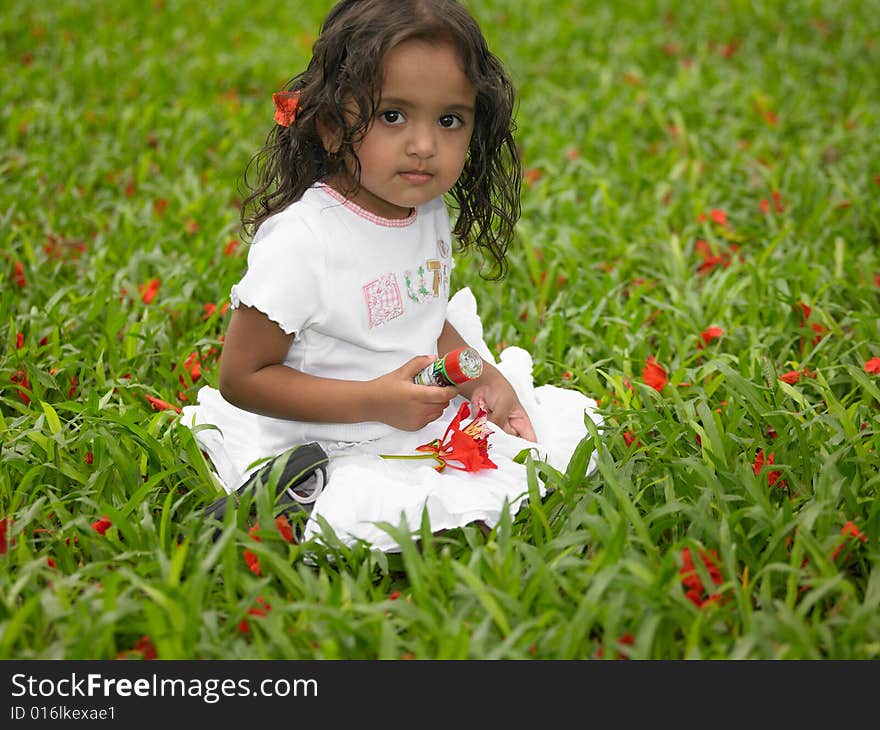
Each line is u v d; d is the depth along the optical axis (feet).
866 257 13.83
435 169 7.95
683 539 7.57
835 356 11.12
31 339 11.50
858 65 23.26
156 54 25.25
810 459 8.93
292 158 8.52
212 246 14.11
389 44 7.55
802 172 16.57
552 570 7.40
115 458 8.76
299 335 8.46
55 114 19.71
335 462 8.66
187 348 11.61
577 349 11.69
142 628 7.00
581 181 17.43
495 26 28.14
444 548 7.64
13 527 8.04
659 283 14.01
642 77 23.18
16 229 14.34
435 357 8.44
